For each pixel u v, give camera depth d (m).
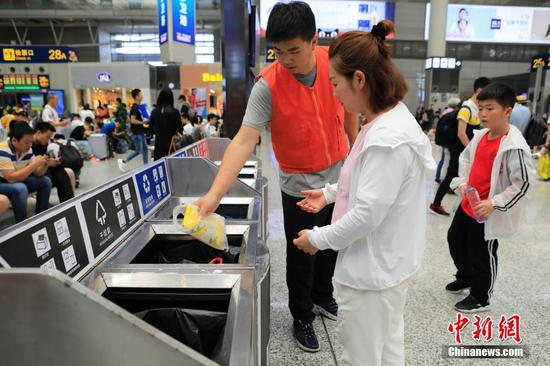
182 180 2.01
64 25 19.86
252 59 3.98
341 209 1.23
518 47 19.19
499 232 2.09
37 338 0.60
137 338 0.59
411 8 18.17
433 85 16.20
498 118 2.05
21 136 3.89
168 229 1.48
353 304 1.19
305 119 1.66
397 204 1.11
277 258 3.04
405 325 2.20
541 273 2.83
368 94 1.10
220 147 3.23
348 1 17.55
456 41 18.75
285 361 1.87
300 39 1.42
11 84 13.89
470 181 2.29
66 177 4.31
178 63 8.45
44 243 0.90
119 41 19.41
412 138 1.06
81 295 0.57
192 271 1.08
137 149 7.69
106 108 12.29
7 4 17.23
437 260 3.07
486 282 2.26
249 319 0.89
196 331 0.96
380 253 1.14
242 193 2.01
